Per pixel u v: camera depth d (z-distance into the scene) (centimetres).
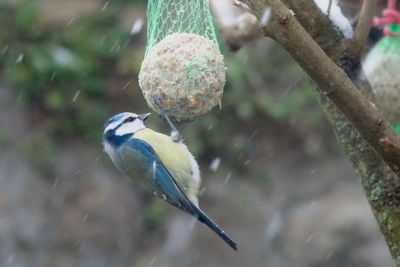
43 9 1402
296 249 1206
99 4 1422
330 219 1216
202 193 1294
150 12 534
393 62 563
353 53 420
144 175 584
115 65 1370
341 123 427
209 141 1336
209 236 1246
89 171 1271
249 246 1230
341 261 1177
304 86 1385
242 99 1367
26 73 1336
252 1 326
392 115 568
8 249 1155
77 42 1373
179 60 460
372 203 407
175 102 463
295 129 1366
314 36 425
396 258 395
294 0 425
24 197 1213
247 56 1398
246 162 1333
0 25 1373
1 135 1272
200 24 554
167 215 1259
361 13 414
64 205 1227
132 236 1231
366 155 412
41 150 1271
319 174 1315
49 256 1171
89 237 1207
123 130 600
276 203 1284
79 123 1319
